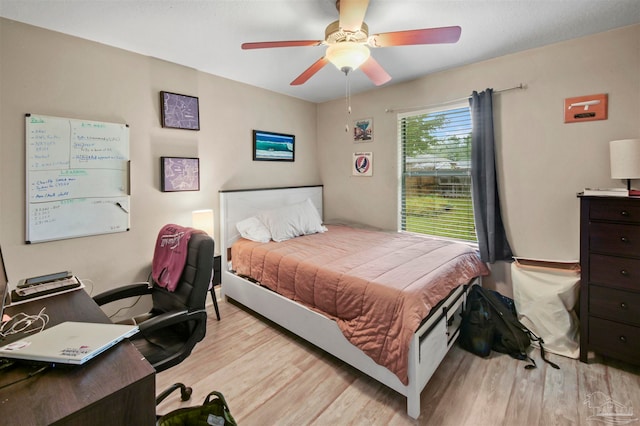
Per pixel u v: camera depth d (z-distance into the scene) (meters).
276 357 2.12
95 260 2.36
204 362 2.07
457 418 1.57
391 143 3.43
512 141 2.59
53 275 1.58
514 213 2.62
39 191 2.08
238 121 3.25
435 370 1.87
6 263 2.00
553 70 2.37
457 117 2.98
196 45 2.36
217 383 1.86
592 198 1.93
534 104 2.47
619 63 2.12
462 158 2.97
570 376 1.87
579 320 2.09
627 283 1.84
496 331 2.17
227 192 3.10
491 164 2.62
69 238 2.22
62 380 0.78
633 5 1.83
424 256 2.36
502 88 2.61
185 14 1.90
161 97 2.63
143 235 2.60
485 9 1.85
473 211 2.77
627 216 1.82
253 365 2.04
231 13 1.89
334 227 3.77
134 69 2.48
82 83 2.24
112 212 2.41
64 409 0.69
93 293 2.35
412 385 1.56
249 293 2.71
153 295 1.83
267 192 3.49
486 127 2.62
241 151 3.30
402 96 3.28
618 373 1.88
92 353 0.85
